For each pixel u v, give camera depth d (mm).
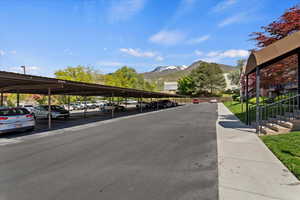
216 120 12336
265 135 6926
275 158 4520
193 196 2871
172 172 3822
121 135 7930
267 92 24875
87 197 2910
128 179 3537
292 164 3951
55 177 3682
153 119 14031
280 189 3035
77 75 32625
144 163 4391
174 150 5449
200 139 6793
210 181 3369
